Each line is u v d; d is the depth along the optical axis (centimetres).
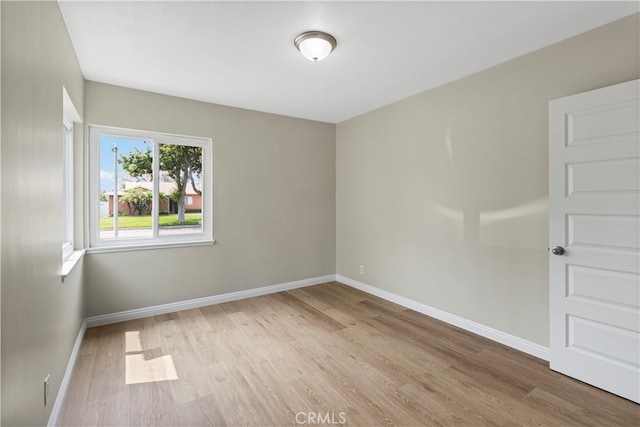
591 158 207
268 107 388
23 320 126
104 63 265
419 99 342
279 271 423
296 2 186
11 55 114
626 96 192
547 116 241
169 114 341
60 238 192
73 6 189
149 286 335
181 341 277
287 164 426
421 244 343
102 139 315
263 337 286
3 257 106
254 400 198
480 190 286
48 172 164
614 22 207
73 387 208
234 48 241
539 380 218
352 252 444
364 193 420
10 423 113
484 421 179
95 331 295
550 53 238
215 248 374
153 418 181
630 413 184
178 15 199
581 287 214
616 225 198
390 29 216
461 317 305
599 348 206
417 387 211
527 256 254
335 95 347
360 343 274
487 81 279
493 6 191
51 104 170
